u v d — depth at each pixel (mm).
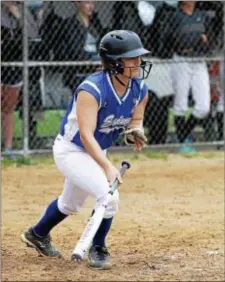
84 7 27250
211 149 30406
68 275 13383
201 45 28953
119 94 13289
